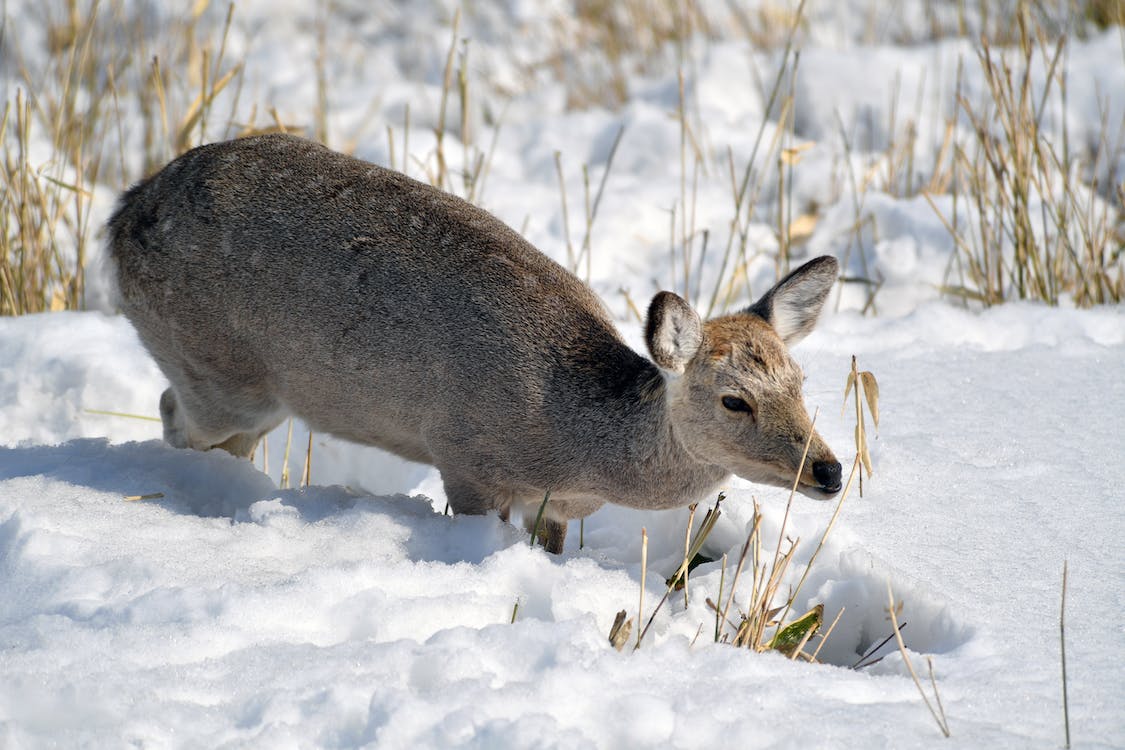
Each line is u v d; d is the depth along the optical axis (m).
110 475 10.98
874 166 18.91
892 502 10.66
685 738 7.21
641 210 18.16
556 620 8.78
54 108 19.09
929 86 21.41
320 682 7.54
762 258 17.16
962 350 14.06
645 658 7.98
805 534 10.22
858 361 13.91
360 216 10.60
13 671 7.63
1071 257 15.70
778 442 9.30
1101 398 12.62
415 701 7.20
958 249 16.58
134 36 23.34
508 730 6.92
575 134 21.00
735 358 9.40
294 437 13.50
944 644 8.85
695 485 10.02
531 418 10.05
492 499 10.56
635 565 10.20
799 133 21.28
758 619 8.81
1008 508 10.46
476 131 21.97
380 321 10.31
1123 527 10.02
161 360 11.67
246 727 7.23
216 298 10.93
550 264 10.76
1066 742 7.17
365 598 8.55
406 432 10.70
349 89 23.38
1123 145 19.67
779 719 7.38
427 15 27.06
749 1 26.02
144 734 7.07
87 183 18.23
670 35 25.17
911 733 7.26
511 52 25.39
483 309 10.15
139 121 20.30
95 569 8.91
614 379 10.05
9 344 13.75
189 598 8.42
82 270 15.75
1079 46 21.81
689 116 21.12
